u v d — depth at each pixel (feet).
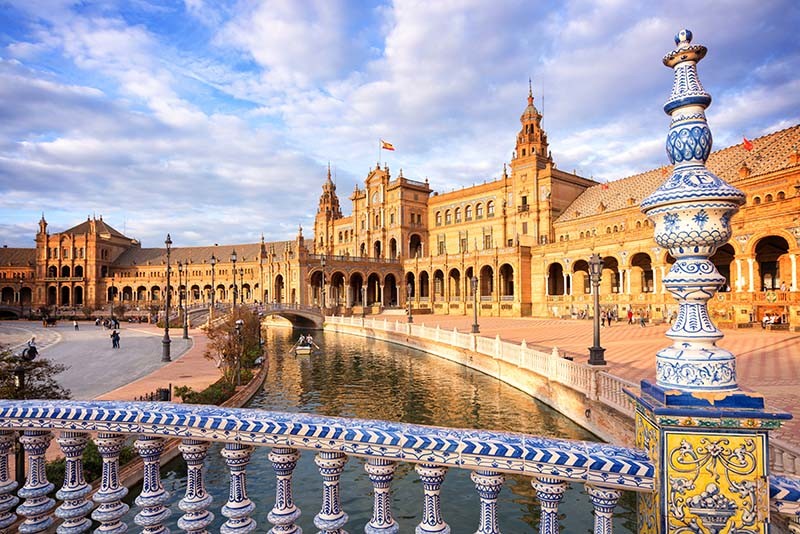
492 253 245.24
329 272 275.39
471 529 35.76
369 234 332.60
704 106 11.53
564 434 57.93
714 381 10.04
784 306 117.29
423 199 322.55
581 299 200.54
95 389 72.74
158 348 134.00
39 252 415.44
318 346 161.38
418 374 104.94
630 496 33.96
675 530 9.71
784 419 9.39
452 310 268.41
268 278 316.60
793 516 10.07
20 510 14.05
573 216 235.61
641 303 169.68
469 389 86.48
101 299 421.59
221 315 195.93
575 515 36.37
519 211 262.67
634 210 200.54
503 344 91.61
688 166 11.31
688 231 10.73
